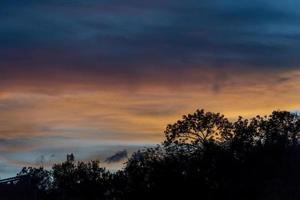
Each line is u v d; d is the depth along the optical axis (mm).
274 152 68625
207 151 70312
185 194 70812
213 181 69875
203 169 70625
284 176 67438
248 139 70562
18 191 55500
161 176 72000
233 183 68812
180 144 72188
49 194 98438
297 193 64062
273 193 64688
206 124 71125
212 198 69875
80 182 99438
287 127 70812
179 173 71312
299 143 70562
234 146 70062
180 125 71750
